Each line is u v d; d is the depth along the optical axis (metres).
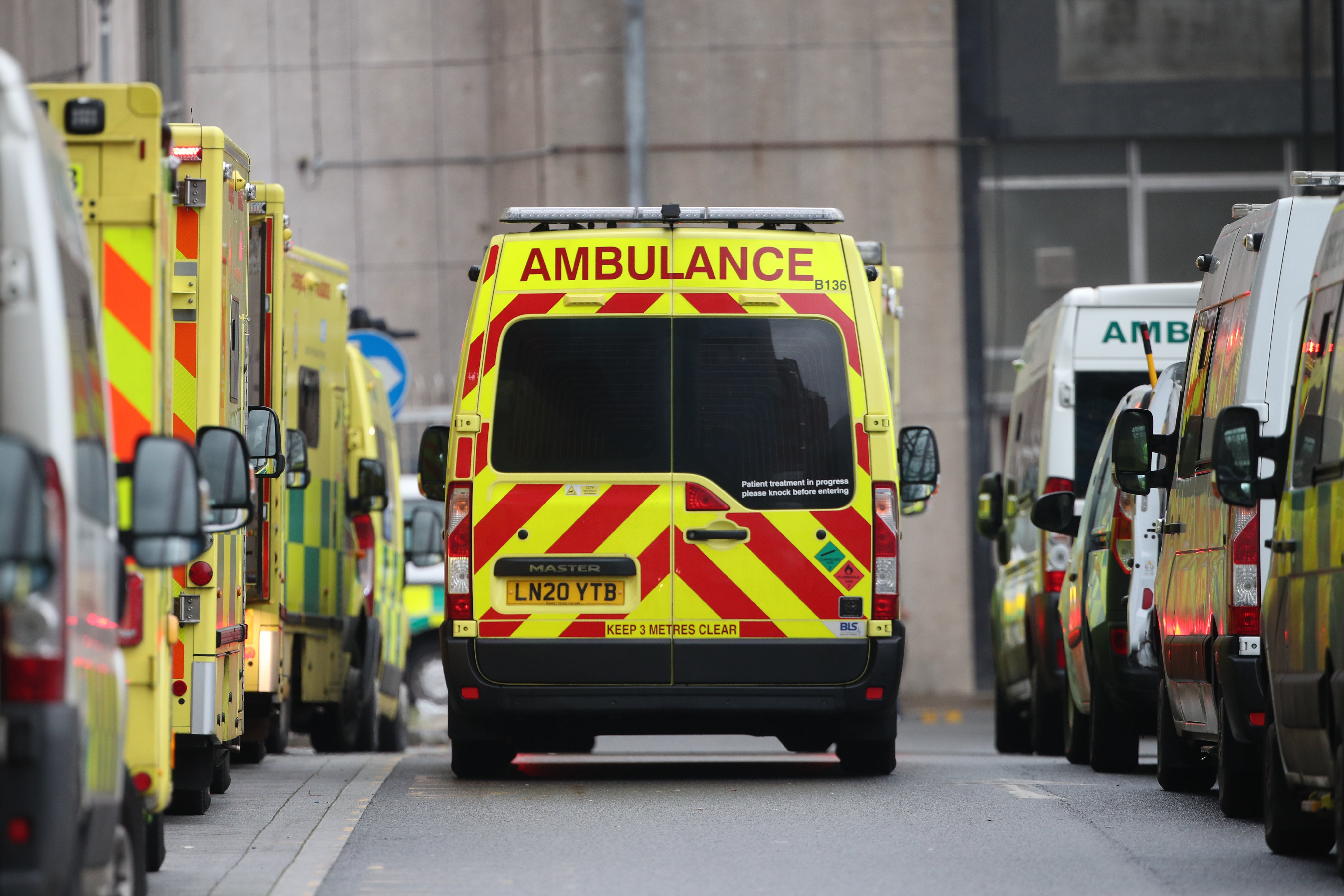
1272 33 94.31
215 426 29.16
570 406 37.81
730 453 37.75
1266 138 94.56
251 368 40.47
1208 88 94.00
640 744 66.88
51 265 16.62
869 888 26.12
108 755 19.08
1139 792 37.69
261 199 40.56
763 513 37.62
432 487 41.72
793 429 37.81
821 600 37.62
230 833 31.69
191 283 32.19
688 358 37.91
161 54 98.12
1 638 15.91
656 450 37.72
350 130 95.06
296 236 95.00
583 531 37.56
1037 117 93.50
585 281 38.06
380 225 95.00
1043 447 51.31
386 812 34.47
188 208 32.22
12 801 15.91
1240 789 33.00
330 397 50.84
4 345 16.41
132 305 23.94
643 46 88.06
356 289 94.88
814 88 93.19
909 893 25.72
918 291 93.00
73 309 18.08
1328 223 28.52
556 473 37.66
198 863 28.45
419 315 94.69
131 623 23.28
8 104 16.72
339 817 33.72
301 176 95.19
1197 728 35.50
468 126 94.75
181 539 19.44
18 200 16.58
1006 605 55.81
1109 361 50.94
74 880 17.11
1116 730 42.38
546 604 37.56
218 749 35.44
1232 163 94.44
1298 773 27.42
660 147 92.81
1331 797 26.23
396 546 60.44
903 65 93.31
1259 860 28.48
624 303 37.97
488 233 94.56
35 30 105.00
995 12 93.50
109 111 24.16
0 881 15.89
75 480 16.75
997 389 93.19
